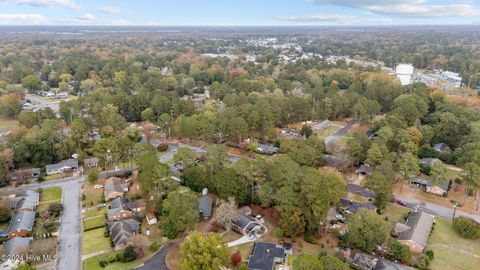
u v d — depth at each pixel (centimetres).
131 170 10469
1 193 9156
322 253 6662
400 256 6731
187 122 12375
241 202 8362
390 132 11388
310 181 7356
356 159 10712
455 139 12475
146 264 6619
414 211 8544
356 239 6944
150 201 8162
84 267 6544
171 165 10544
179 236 7419
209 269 5809
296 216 7238
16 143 10862
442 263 6831
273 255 6694
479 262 6894
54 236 7425
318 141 11188
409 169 9719
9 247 6781
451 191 9700
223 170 8594
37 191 9262
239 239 7381
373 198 8906
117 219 8044
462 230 7675
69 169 10531
